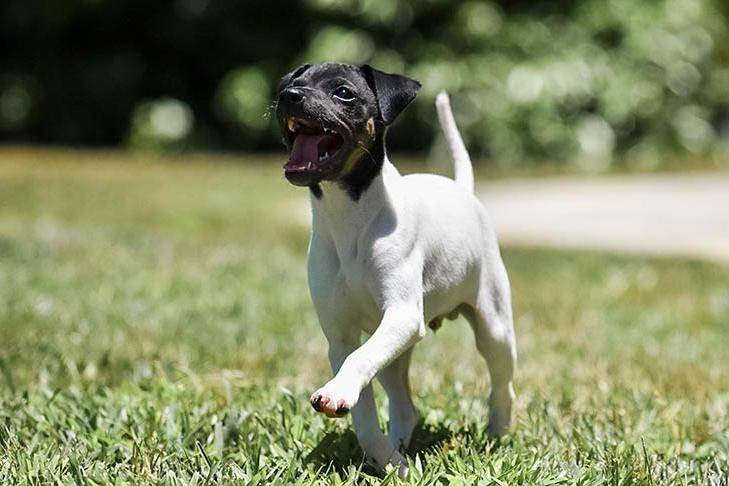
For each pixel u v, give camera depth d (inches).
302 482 235.9
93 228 670.5
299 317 438.9
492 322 276.4
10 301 445.7
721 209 876.6
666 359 399.5
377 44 1186.0
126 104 1257.4
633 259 636.7
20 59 1251.8
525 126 1172.5
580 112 1197.7
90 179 903.7
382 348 234.1
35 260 533.3
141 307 444.1
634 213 861.2
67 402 303.3
